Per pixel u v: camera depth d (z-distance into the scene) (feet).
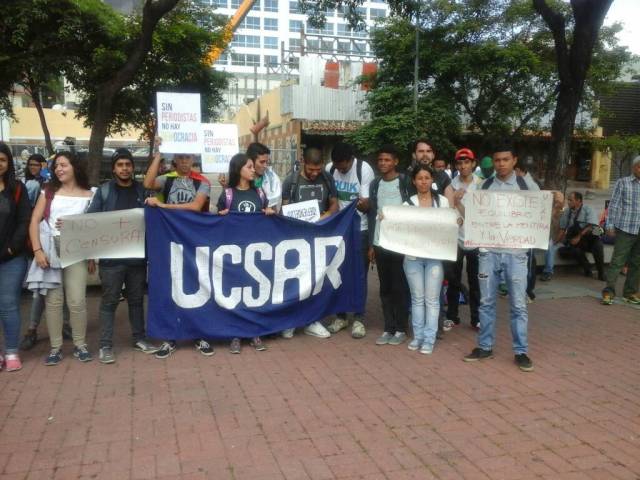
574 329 21.33
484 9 63.05
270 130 97.55
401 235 18.02
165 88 57.57
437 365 17.25
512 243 16.89
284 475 11.07
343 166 20.27
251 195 19.15
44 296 17.84
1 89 51.21
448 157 70.44
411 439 12.55
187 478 10.96
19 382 15.65
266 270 19.01
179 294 18.12
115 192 17.62
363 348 18.80
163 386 15.39
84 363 17.15
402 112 63.46
